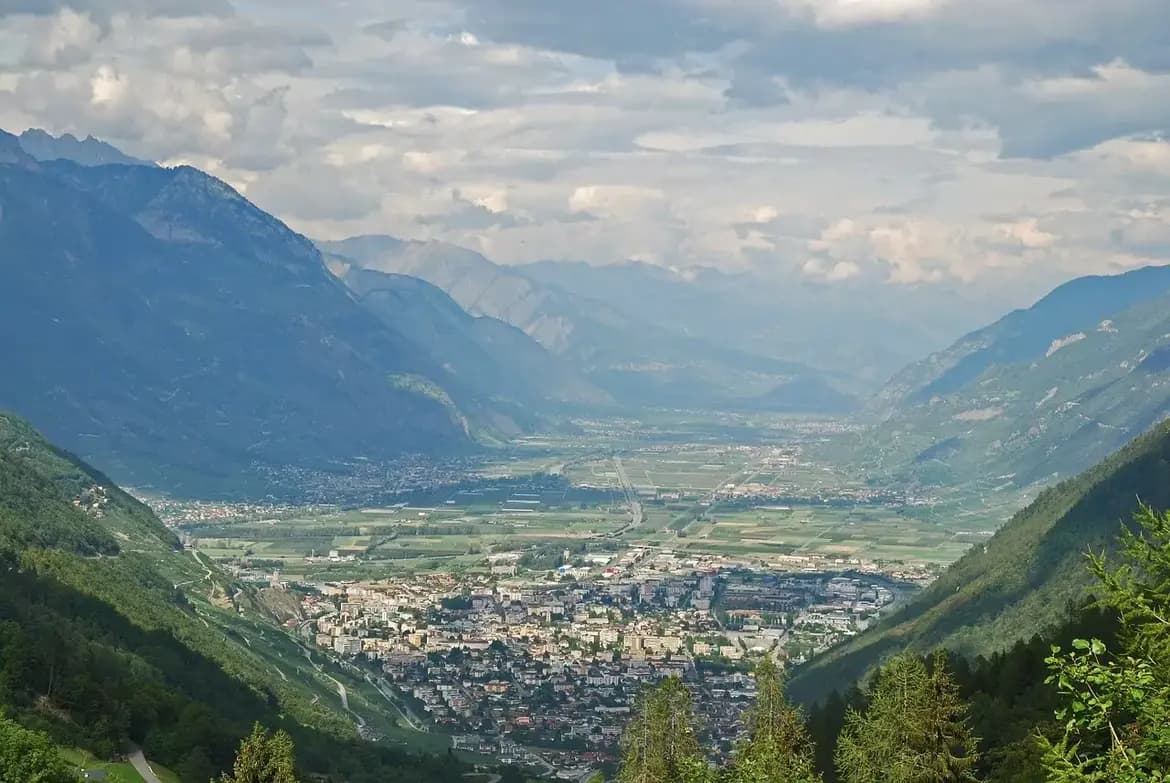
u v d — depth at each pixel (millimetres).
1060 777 54562
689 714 157750
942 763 115625
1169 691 54281
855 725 141500
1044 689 168500
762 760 114625
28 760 134000
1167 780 51875
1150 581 61094
